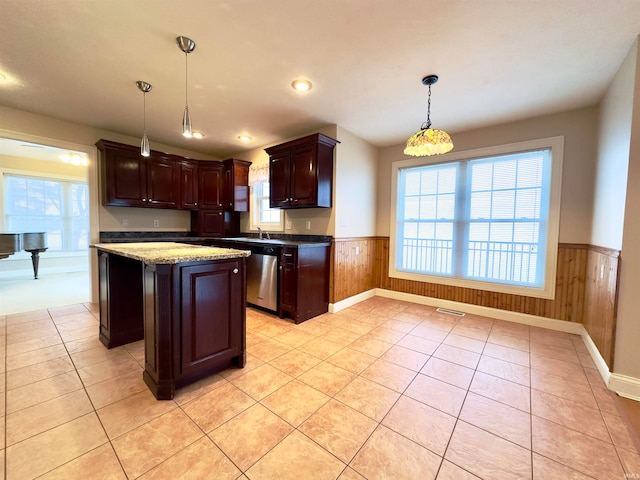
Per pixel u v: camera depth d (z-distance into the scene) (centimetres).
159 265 168
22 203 541
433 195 377
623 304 183
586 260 276
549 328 296
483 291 339
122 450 131
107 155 342
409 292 398
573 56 196
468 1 149
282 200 351
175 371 174
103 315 245
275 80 233
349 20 165
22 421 149
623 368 183
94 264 356
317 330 286
